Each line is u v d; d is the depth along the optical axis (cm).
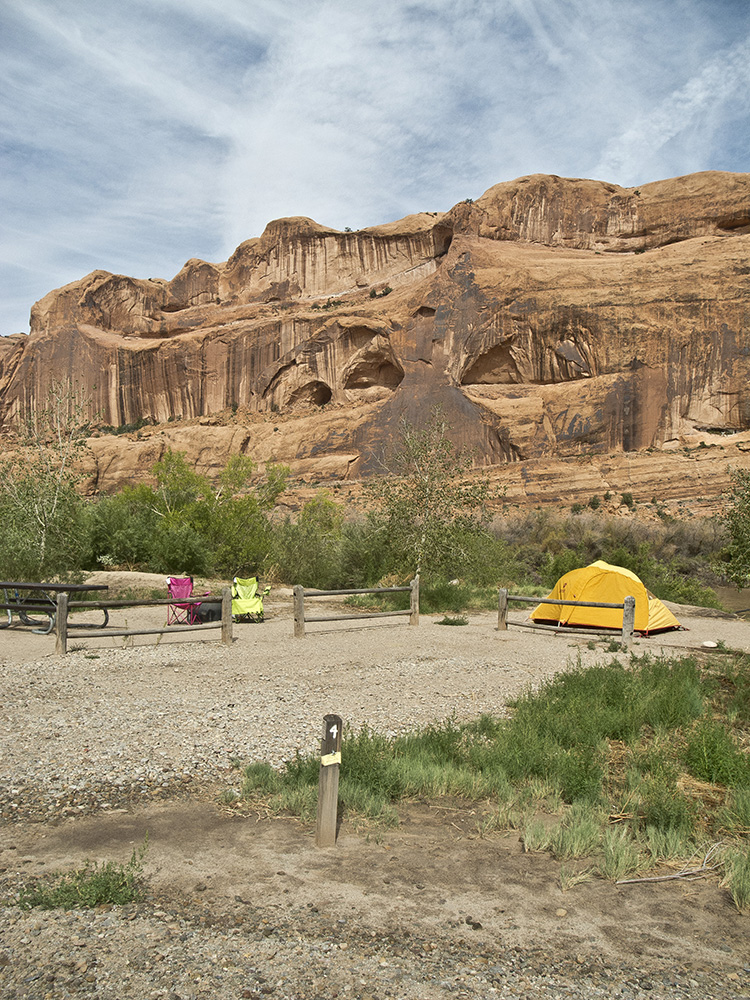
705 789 546
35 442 1897
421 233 10125
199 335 10425
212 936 325
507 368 8256
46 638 1159
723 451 6825
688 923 359
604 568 1397
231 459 2731
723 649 1174
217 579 2202
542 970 310
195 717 679
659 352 7512
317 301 10669
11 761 548
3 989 280
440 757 582
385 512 1883
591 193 9694
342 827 463
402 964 309
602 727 669
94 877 367
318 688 824
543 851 439
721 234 9144
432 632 1284
